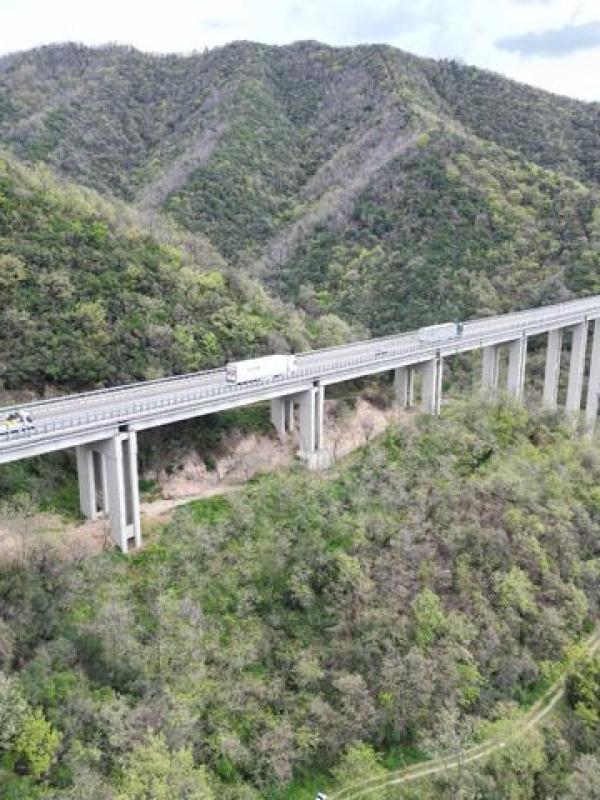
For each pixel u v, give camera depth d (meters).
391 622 52.28
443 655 51.69
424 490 64.38
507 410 81.12
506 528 63.12
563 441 81.44
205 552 54.94
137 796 36.81
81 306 68.31
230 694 46.09
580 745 53.09
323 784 45.75
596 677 55.62
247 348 78.12
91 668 43.12
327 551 56.25
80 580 48.22
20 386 63.09
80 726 39.59
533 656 57.50
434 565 57.56
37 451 49.00
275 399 70.62
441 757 47.41
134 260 77.62
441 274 114.88
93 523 56.28
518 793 47.22
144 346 70.44
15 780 35.84
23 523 50.38
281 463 69.12
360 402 79.44
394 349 79.75
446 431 75.56
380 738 48.06
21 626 42.62
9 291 66.19
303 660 49.41
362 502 62.03
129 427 53.62
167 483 62.31
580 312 100.69
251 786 43.44
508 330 89.44
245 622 51.22
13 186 76.88
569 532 66.38
